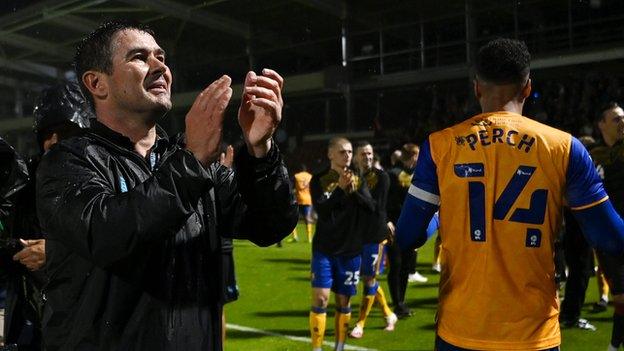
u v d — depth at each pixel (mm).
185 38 29484
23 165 2346
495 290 2031
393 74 24562
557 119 18922
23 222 2375
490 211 2057
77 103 2379
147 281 1393
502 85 2174
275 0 24562
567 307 5398
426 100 25359
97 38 1492
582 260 5305
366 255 5094
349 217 4516
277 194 1571
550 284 2074
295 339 5242
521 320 2020
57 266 1416
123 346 1372
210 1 24922
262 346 5035
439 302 2195
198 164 1307
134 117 1508
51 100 2373
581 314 5902
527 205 2041
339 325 4602
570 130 18359
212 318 1519
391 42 26797
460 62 23578
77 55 1546
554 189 2047
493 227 2051
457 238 2104
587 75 19781
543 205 2043
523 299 2027
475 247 2066
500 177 2064
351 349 4855
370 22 25203
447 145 2148
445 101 23625
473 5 22219
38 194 1399
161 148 1624
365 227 4926
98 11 26031
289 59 30953
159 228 1274
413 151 6367
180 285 1442
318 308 4555
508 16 23219
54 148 1441
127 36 1478
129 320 1385
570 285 5371
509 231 2039
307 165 26750
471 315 2053
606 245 2080
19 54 32875
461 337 2068
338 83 25609
